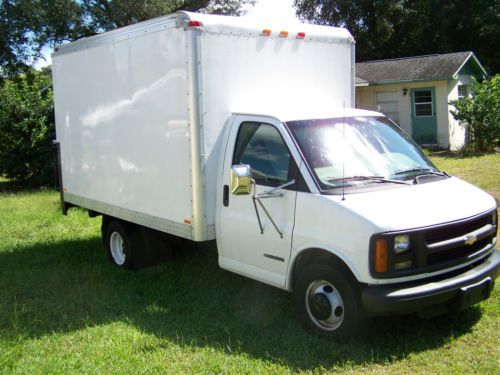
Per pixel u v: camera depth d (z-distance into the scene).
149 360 4.47
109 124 6.63
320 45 6.04
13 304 5.95
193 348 4.66
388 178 4.85
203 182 5.31
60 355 4.63
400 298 4.12
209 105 5.25
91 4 21.09
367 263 4.16
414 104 21.12
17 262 7.58
